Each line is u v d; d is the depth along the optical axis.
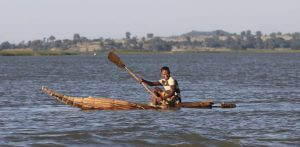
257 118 39.66
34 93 63.44
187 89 70.81
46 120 38.62
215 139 30.62
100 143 29.58
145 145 29.20
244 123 37.09
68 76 106.75
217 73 118.19
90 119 38.97
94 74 115.94
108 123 36.84
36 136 31.34
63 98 45.38
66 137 30.94
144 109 44.88
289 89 68.88
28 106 49.22
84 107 44.94
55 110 45.19
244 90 68.19
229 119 39.09
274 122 37.53
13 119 39.25
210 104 46.16
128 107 44.81
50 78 99.00
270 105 49.41
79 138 30.72
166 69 45.91
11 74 116.06
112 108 44.72
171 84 45.84
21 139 30.47
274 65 170.00
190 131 33.34
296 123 37.06
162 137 31.11
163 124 36.38
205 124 36.56
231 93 64.00
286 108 46.59
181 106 46.06
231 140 30.42
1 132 33.09
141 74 124.19
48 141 29.89
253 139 30.84
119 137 31.17
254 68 146.38
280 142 30.00
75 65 189.75
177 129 34.16
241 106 48.44
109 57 47.91
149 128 34.53
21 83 83.44
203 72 124.25
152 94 46.34
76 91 68.75
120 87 74.88
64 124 36.56
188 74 114.69
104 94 64.38
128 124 36.31
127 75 111.31
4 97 58.31
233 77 100.44
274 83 81.12
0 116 41.12
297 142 30.05
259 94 62.00
